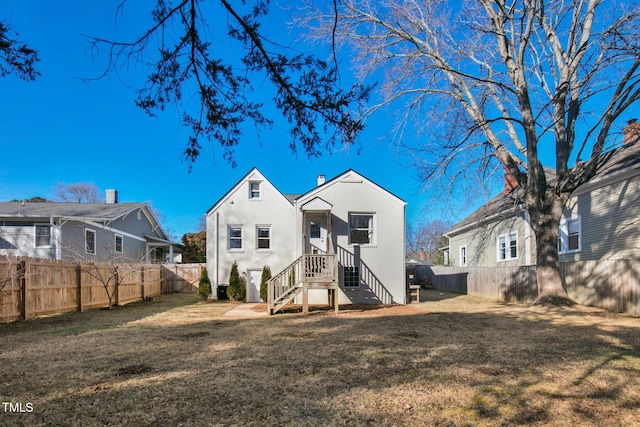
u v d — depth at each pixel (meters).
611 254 13.59
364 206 16.38
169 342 7.64
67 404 4.24
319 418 3.87
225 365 5.82
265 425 3.72
